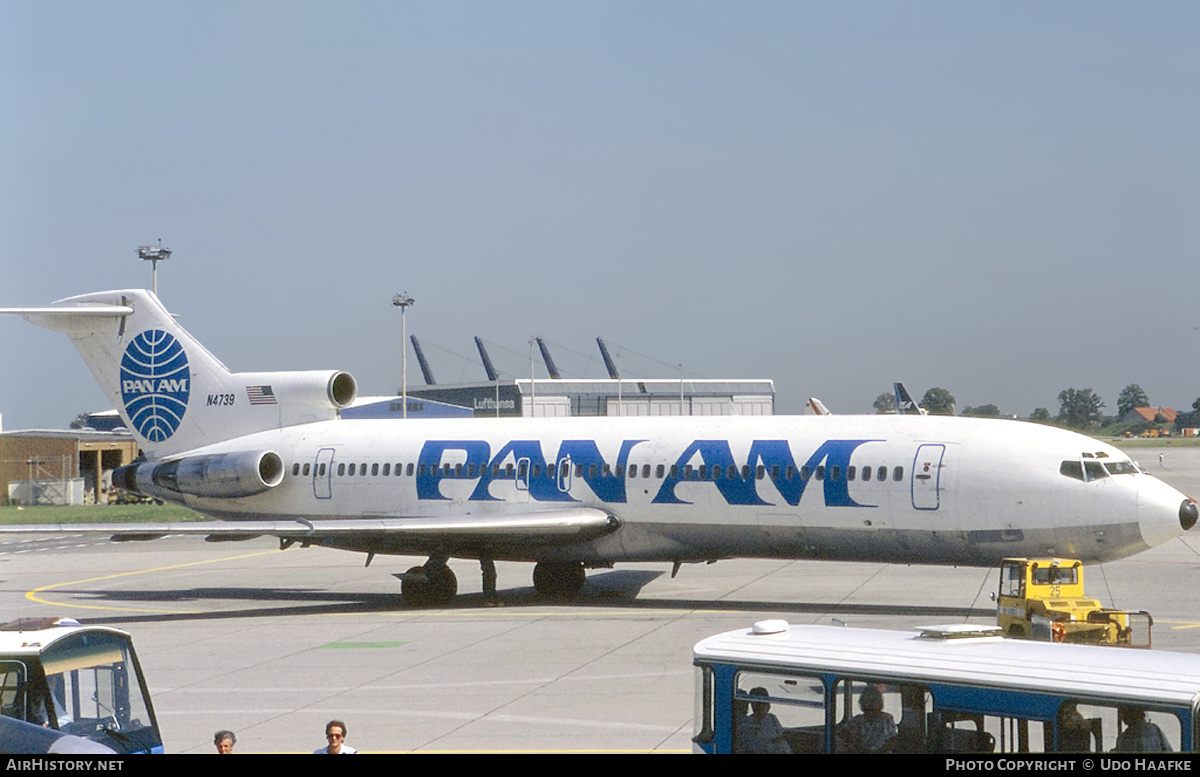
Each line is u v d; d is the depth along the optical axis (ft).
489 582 168.25
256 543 284.82
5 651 71.92
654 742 90.63
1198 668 57.16
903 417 151.84
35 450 432.66
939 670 59.67
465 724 98.12
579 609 159.33
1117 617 116.26
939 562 146.41
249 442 191.52
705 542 158.10
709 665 66.49
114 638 75.77
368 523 159.33
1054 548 138.72
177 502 195.62
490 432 175.32
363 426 185.98
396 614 161.17
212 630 151.12
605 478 162.81
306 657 130.00
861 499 146.30
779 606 156.66
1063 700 55.93
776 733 64.34
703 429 161.27
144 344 198.90
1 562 248.11
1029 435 141.79
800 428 155.43
